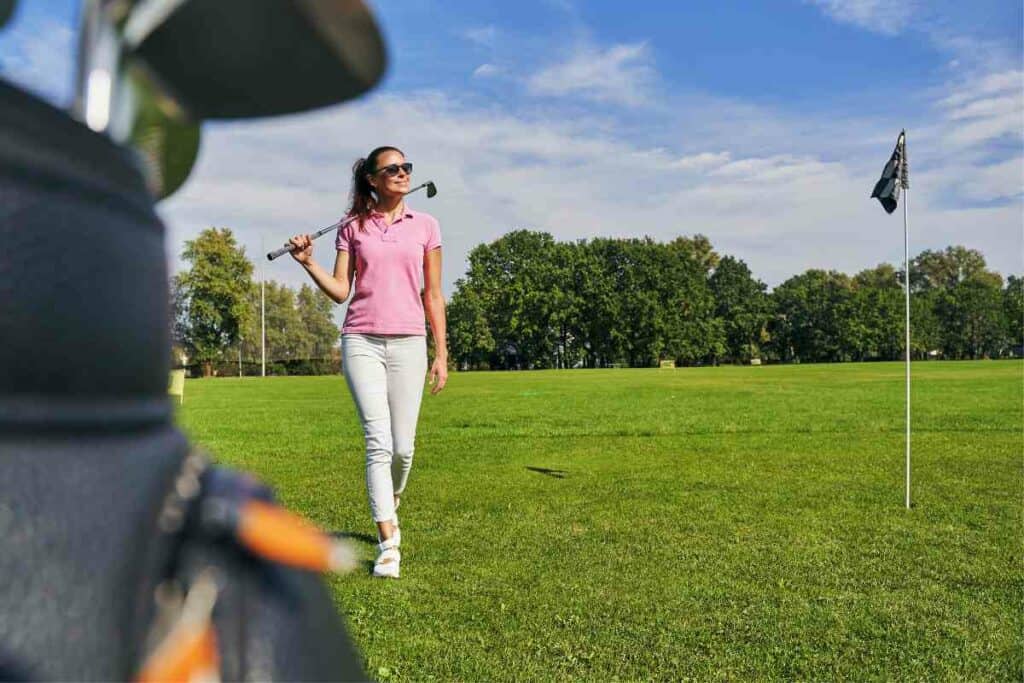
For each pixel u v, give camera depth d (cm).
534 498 708
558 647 347
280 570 37
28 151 29
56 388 30
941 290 10706
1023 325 10475
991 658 339
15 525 28
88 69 31
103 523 31
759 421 1479
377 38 32
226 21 31
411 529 580
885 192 700
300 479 832
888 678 320
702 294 9219
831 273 11125
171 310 39
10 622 28
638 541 542
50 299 30
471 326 8719
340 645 42
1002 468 877
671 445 1120
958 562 488
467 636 359
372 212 457
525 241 8856
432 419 1602
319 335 10788
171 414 39
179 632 33
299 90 33
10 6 29
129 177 34
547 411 1816
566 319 8712
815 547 525
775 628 372
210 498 36
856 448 1062
